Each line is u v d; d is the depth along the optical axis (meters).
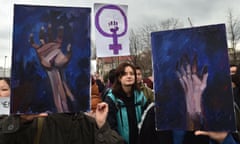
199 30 2.31
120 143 2.29
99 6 4.38
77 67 2.26
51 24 2.24
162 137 2.72
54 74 2.21
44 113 2.17
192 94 2.29
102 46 4.34
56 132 2.18
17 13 2.19
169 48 2.40
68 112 2.22
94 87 4.83
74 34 2.27
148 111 2.99
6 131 2.10
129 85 3.52
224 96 2.19
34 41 2.20
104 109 2.32
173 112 2.34
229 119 2.16
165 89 2.38
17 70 2.15
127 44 4.42
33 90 2.16
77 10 2.29
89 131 2.26
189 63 2.32
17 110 2.12
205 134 2.22
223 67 2.21
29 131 2.19
